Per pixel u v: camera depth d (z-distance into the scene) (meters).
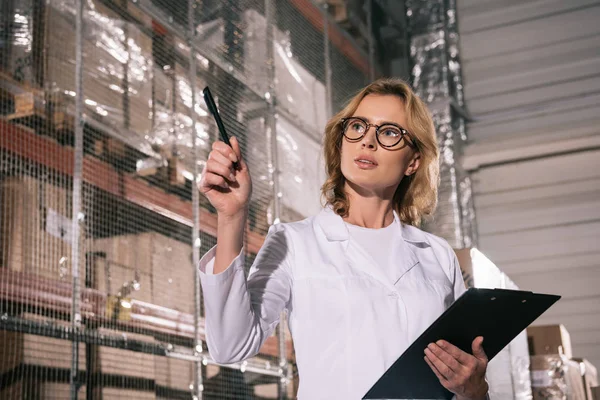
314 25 5.02
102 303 2.82
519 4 6.47
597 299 5.71
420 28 6.50
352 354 1.35
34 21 2.78
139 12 3.33
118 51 3.17
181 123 3.51
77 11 2.94
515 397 3.31
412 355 1.27
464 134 6.38
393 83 1.61
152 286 3.12
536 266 5.95
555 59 6.27
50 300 2.59
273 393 3.80
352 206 1.57
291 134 4.44
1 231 2.47
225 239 1.28
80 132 2.83
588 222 5.88
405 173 1.65
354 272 1.43
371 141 1.51
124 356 2.89
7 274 2.44
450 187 6.04
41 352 2.54
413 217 1.72
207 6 3.87
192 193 3.48
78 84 2.87
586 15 6.25
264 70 4.27
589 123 6.02
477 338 1.34
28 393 2.46
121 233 2.99
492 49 6.48
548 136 6.08
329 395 1.34
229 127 3.86
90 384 2.71
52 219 2.69
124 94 3.16
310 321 1.38
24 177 2.60
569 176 6.02
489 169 6.27
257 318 1.35
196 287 3.37
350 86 5.50
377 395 1.32
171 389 3.12
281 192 4.20
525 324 1.39
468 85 6.50
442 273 1.54
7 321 2.37
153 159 3.27
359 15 5.86
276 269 1.42
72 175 2.81
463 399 1.34
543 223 6.01
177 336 3.21
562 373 3.51
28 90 2.70
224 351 1.31
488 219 6.18
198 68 3.72
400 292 1.43
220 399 3.45
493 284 3.23
